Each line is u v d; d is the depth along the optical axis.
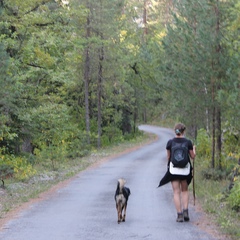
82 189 17.25
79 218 11.10
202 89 22.45
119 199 10.35
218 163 22.39
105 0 40.94
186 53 22.67
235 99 18.27
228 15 21.33
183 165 10.03
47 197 15.24
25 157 26.34
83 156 36.06
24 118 22.69
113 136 53.09
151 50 55.38
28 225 10.34
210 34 21.34
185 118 27.23
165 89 30.41
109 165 28.36
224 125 23.69
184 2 24.36
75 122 49.78
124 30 54.81
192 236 8.84
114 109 53.69
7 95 18.83
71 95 47.66
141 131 67.31
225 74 21.50
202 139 28.80
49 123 25.27
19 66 23.34
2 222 10.86
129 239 8.71
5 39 21.56
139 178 20.59
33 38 23.19
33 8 23.88
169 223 10.21
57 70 26.34
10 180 19.92
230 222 10.09
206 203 12.78
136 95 57.88
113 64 45.00
